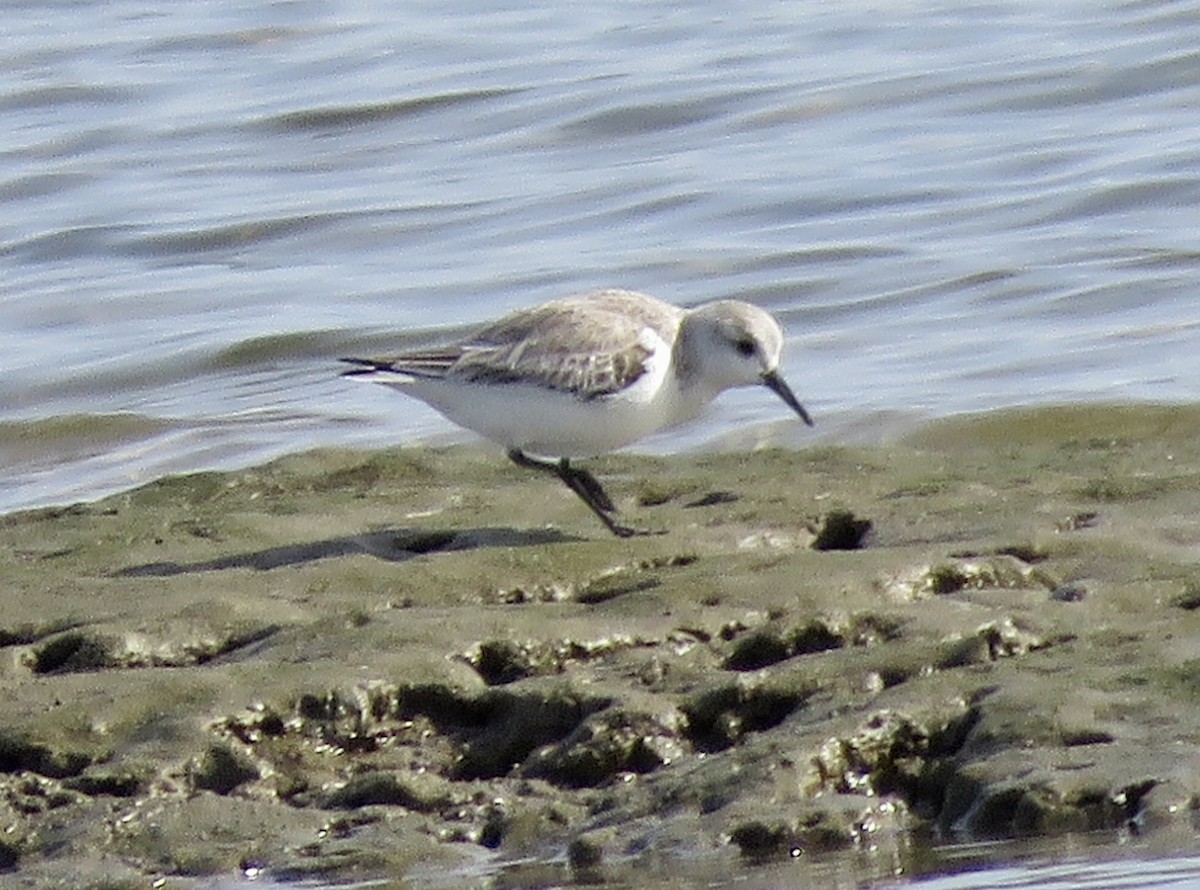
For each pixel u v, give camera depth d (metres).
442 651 10.89
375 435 19.42
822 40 31.34
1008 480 13.73
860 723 9.91
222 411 20.64
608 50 31.98
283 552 12.99
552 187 26.66
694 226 24.89
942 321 21.09
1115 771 9.33
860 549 12.27
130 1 36.84
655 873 9.35
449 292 23.44
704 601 11.36
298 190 27.38
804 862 9.33
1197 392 17.92
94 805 10.02
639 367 13.12
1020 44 30.05
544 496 14.26
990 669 10.30
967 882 8.99
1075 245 22.80
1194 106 27.08
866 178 25.64
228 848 9.75
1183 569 11.43
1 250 26.23
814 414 18.41
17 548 13.64
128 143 29.70
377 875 9.52
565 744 10.23
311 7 35.78
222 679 10.70
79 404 21.38
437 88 30.59
